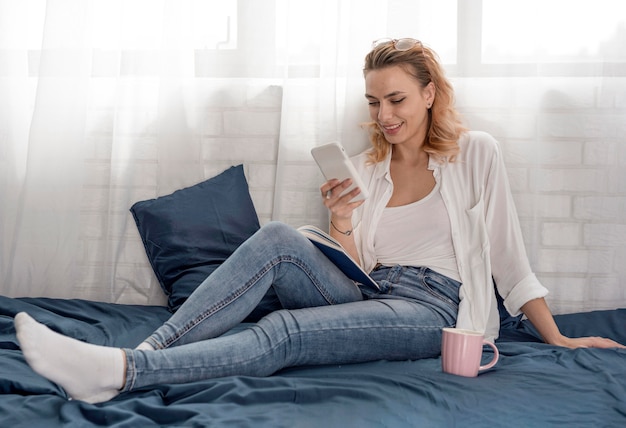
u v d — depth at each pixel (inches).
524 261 82.2
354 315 69.0
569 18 94.7
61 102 101.0
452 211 81.3
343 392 58.5
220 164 102.0
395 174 86.2
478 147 84.1
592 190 95.7
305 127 99.9
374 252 83.2
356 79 97.5
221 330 65.6
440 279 78.5
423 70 83.4
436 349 73.3
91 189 102.8
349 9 97.3
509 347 76.5
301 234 72.3
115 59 102.6
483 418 54.9
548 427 53.5
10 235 102.4
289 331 65.2
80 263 102.4
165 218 96.0
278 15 100.6
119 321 87.3
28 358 54.3
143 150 102.2
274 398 57.5
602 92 94.7
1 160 102.4
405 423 53.4
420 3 96.9
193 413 53.3
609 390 61.1
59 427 51.5
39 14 103.3
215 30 101.0
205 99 101.7
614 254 95.8
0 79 102.0
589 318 88.9
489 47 96.0
